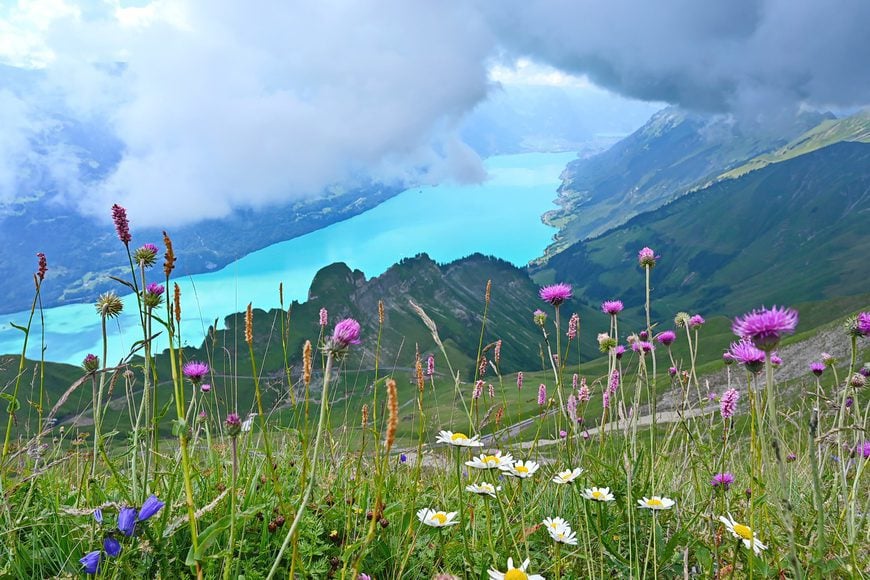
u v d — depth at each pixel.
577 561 3.56
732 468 4.18
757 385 2.76
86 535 3.01
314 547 3.15
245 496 3.28
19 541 3.08
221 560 2.98
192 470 3.53
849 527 3.29
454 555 3.26
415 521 3.57
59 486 3.79
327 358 2.09
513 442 4.41
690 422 4.48
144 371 3.02
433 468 4.44
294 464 4.26
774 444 2.23
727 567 3.18
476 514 3.82
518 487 4.04
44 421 3.23
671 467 4.61
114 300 3.22
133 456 3.08
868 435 3.56
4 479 3.39
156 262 2.83
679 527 3.65
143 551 2.59
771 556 3.29
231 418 2.25
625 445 4.03
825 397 3.84
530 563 3.44
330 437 4.36
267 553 3.17
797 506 4.07
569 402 4.18
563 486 4.21
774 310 2.16
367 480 3.68
